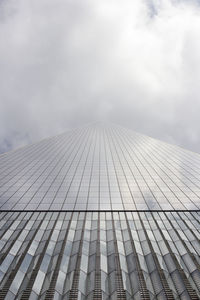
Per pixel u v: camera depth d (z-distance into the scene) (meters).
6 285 15.01
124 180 41.25
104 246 19.92
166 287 14.94
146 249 19.50
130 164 53.22
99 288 14.91
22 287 14.88
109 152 67.12
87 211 28.22
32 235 21.84
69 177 43.12
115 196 33.34
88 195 33.84
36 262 17.48
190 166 50.84
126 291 14.65
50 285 15.08
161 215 26.86
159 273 16.25
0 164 52.38
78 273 16.27
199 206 29.31
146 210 28.39
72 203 30.77
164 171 46.94
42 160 56.59
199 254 18.59
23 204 30.31
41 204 30.34
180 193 34.16
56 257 18.19
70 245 20.09
